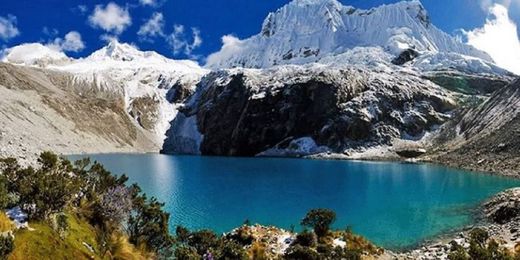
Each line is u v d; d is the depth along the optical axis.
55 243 17.66
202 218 53.62
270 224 50.41
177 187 79.31
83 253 18.88
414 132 187.75
